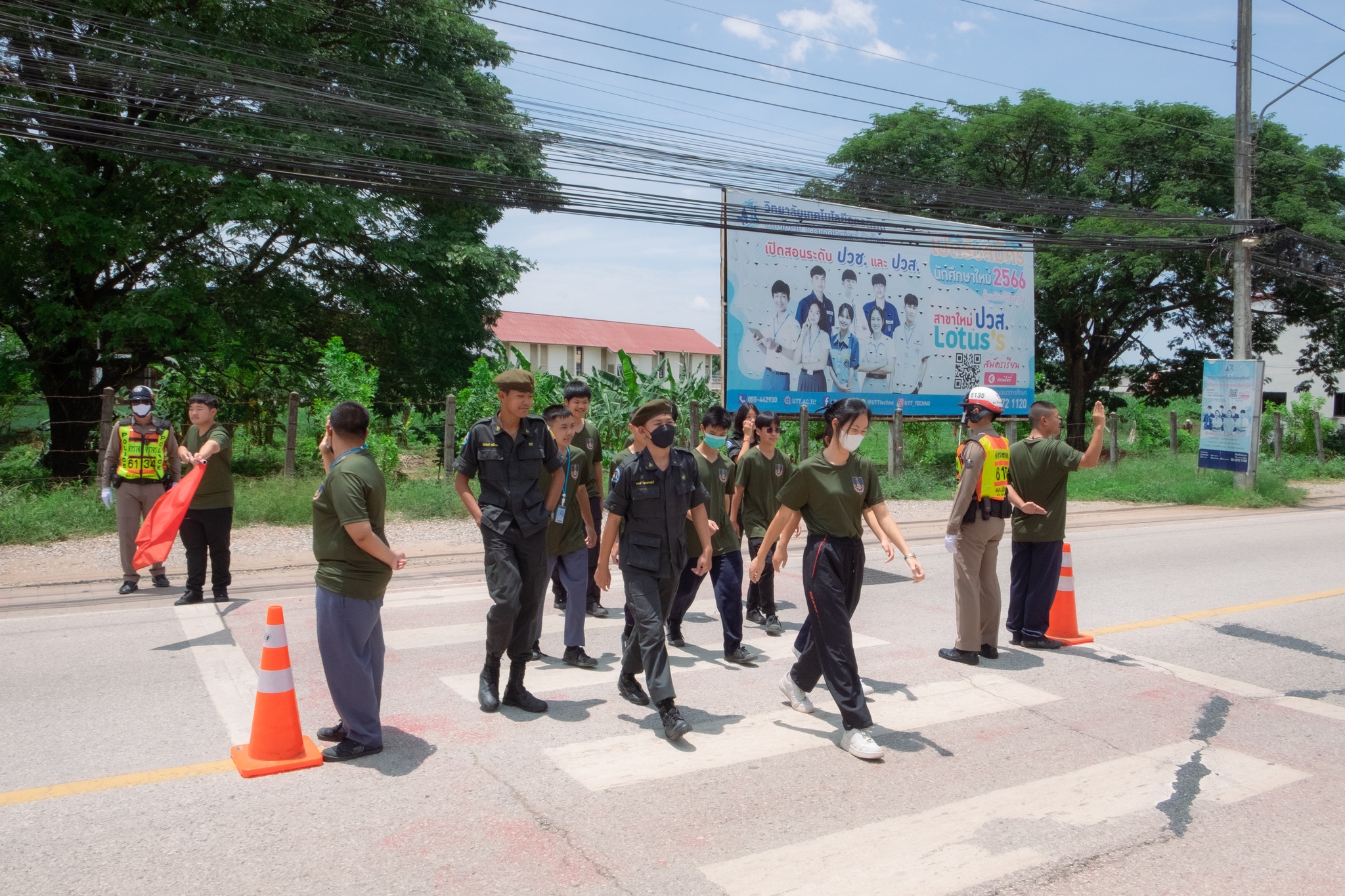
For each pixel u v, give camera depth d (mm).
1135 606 8172
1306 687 5828
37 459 17438
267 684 4238
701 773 4262
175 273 17094
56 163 15250
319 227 17281
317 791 3980
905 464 20531
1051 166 27531
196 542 7461
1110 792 4145
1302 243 18062
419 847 3502
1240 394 17625
